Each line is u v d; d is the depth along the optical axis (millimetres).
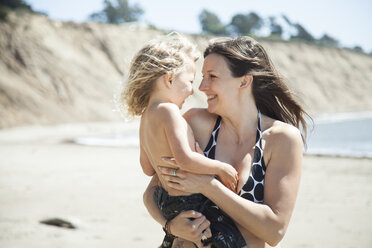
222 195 1712
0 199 7422
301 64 68188
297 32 96188
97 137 24562
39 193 8055
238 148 1896
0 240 4953
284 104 2045
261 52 1939
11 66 34469
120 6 83312
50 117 31953
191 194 1786
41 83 34625
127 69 2002
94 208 6805
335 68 72250
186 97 1909
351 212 6758
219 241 1715
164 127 1801
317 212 6781
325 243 5129
